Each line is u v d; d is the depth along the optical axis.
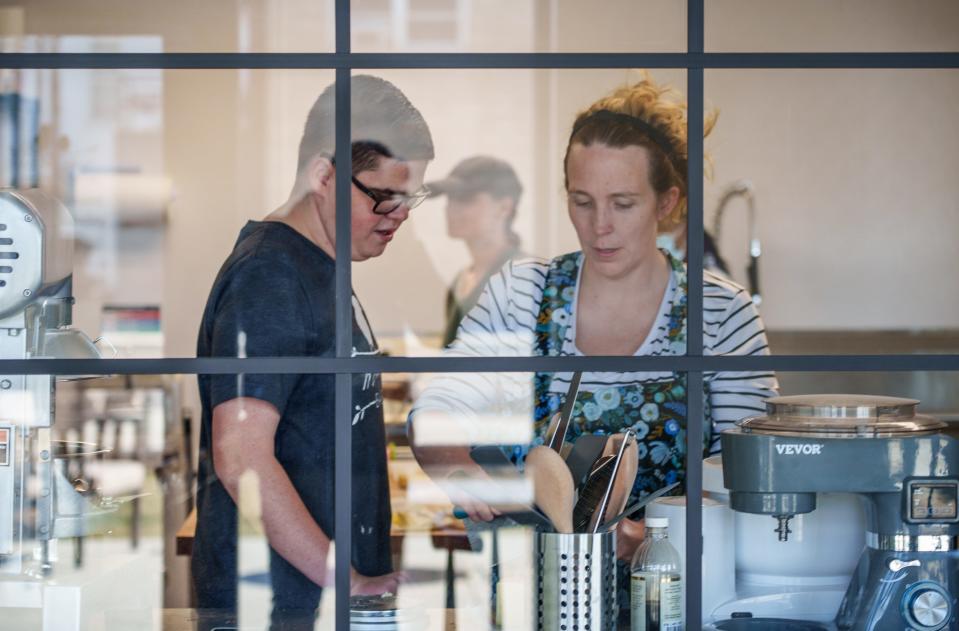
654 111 2.42
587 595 1.92
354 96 2.45
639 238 2.35
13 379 2.00
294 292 2.27
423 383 2.18
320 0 2.67
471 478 2.17
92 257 2.60
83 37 2.65
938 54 2.12
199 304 2.61
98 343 2.58
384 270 2.40
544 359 2.17
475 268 2.40
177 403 2.26
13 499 1.99
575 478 2.11
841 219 2.46
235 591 2.18
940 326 2.46
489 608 2.14
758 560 2.04
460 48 2.56
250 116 2.62
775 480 1.87
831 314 2.46
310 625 2.17
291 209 2.40
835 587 2.02
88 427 2.31
